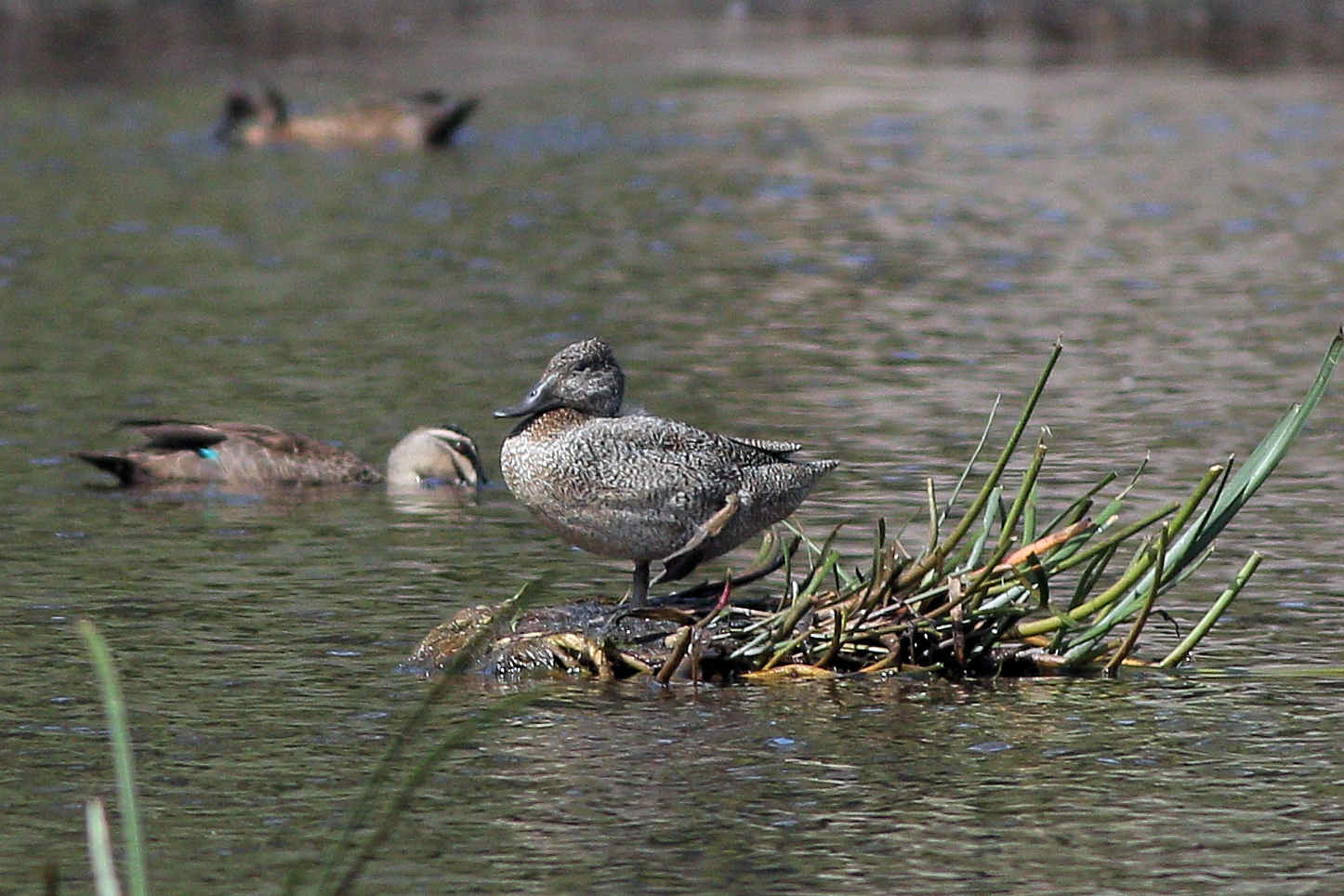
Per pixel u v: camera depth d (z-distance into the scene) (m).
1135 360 20.44
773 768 9.94
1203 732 10.39
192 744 10.26
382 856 8.91
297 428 17.88
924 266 25.84
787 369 20.06
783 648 11.42
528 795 9.61
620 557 11.66
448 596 13.00
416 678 11.35
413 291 24.22
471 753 10.15
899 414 18.14
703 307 23.36
